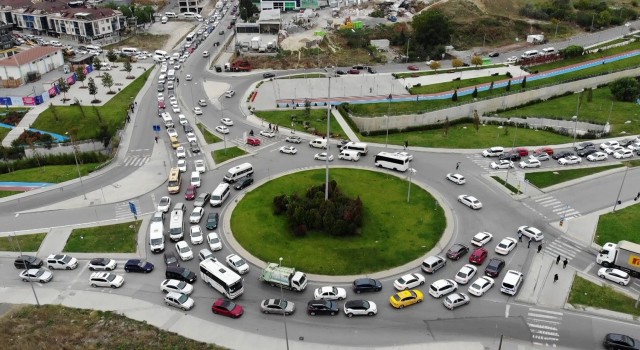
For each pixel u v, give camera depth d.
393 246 82.69
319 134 128.75
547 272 77.00
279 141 125.44
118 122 140.12
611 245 79.94
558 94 164.88
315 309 67.81
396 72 179.12
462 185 102.88
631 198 97.62
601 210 93.81
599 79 170.25
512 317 68.00
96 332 65.69
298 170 109.56
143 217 92.69
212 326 66.56
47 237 87.06
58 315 69.00
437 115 142.88
